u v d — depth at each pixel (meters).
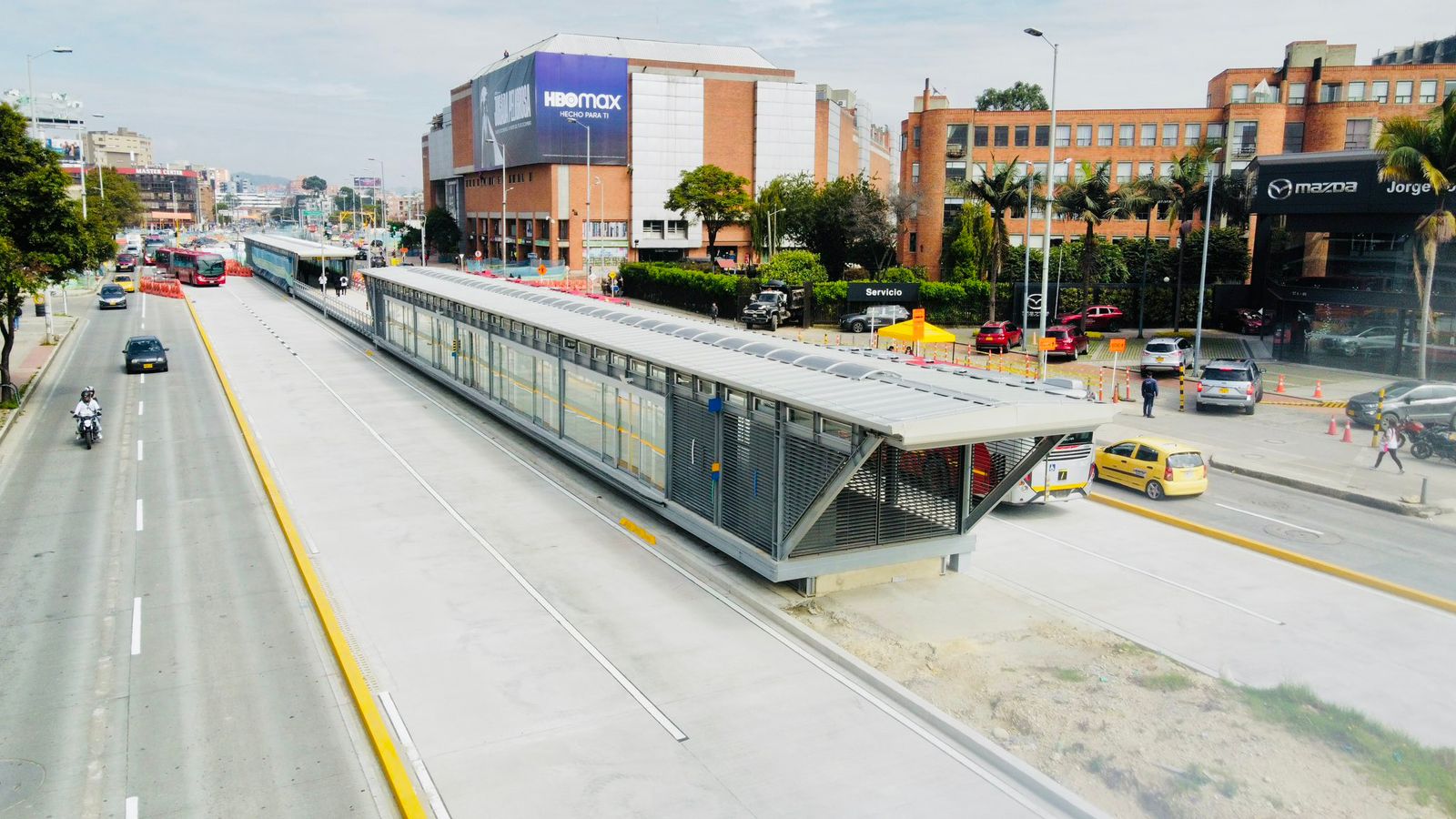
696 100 102.00
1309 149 72.62
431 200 158.50
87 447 28.27
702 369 18.19
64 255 34.81
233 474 25.39
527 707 13.03
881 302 59.34
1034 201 62.69
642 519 21.25
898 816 10.54
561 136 97.50
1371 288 45.50
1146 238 56.09
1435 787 10.51
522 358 28.92
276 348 48.25
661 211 102.62
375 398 35.69
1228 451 29.02
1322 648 15.05
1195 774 10.78
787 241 88.44
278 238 95.81
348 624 15.75
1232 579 18.27
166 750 12.18
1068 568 18.77
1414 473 26.16
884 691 13.43
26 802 11.05
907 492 17.33
